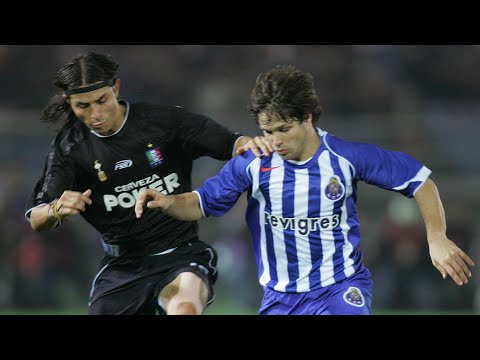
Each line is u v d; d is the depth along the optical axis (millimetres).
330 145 16969
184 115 18875
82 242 50094
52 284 47750
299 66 68062
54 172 18422
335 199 16828
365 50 71750
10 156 54156
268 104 16094
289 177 16938
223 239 51562
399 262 45156
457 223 47750
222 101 65688
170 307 17656
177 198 17078
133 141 18438
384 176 16891
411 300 45219
